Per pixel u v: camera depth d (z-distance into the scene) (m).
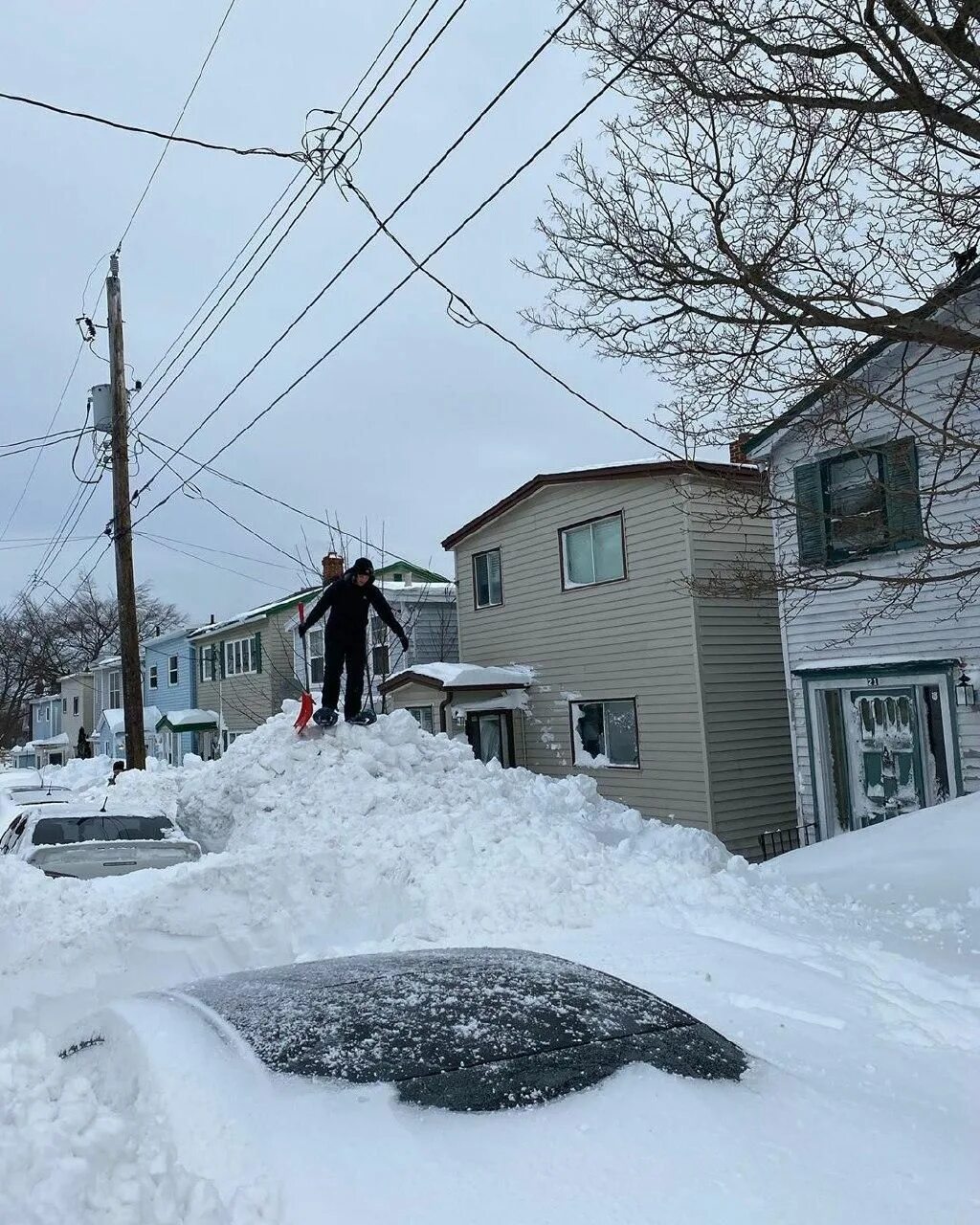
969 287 7.85
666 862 7.28
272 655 30.97
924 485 12.13
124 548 19.06
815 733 13.77
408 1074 2.75
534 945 5.50
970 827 9.13
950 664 12.01
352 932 6.74
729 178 7.84
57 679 61.09
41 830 9.45
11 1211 2.09
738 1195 2.30
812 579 8.91
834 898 7.70
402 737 10.20
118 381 19.27
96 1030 3.33
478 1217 2.17
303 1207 2.20
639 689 17.06
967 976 5.46
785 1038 3.68
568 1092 2.71
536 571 19.50
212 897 6.75
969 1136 2.87
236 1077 2.71
